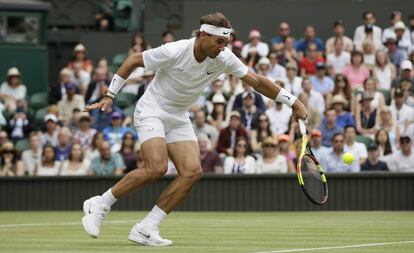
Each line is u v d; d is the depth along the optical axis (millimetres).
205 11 24516
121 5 25547
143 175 9438
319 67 21219
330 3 24422
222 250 8844
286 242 9953
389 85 21594
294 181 17906
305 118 9820
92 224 9656
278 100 9781
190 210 18266
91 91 21609
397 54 22375
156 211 9508
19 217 16438
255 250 8828
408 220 14602
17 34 23969
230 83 21250
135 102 22016
